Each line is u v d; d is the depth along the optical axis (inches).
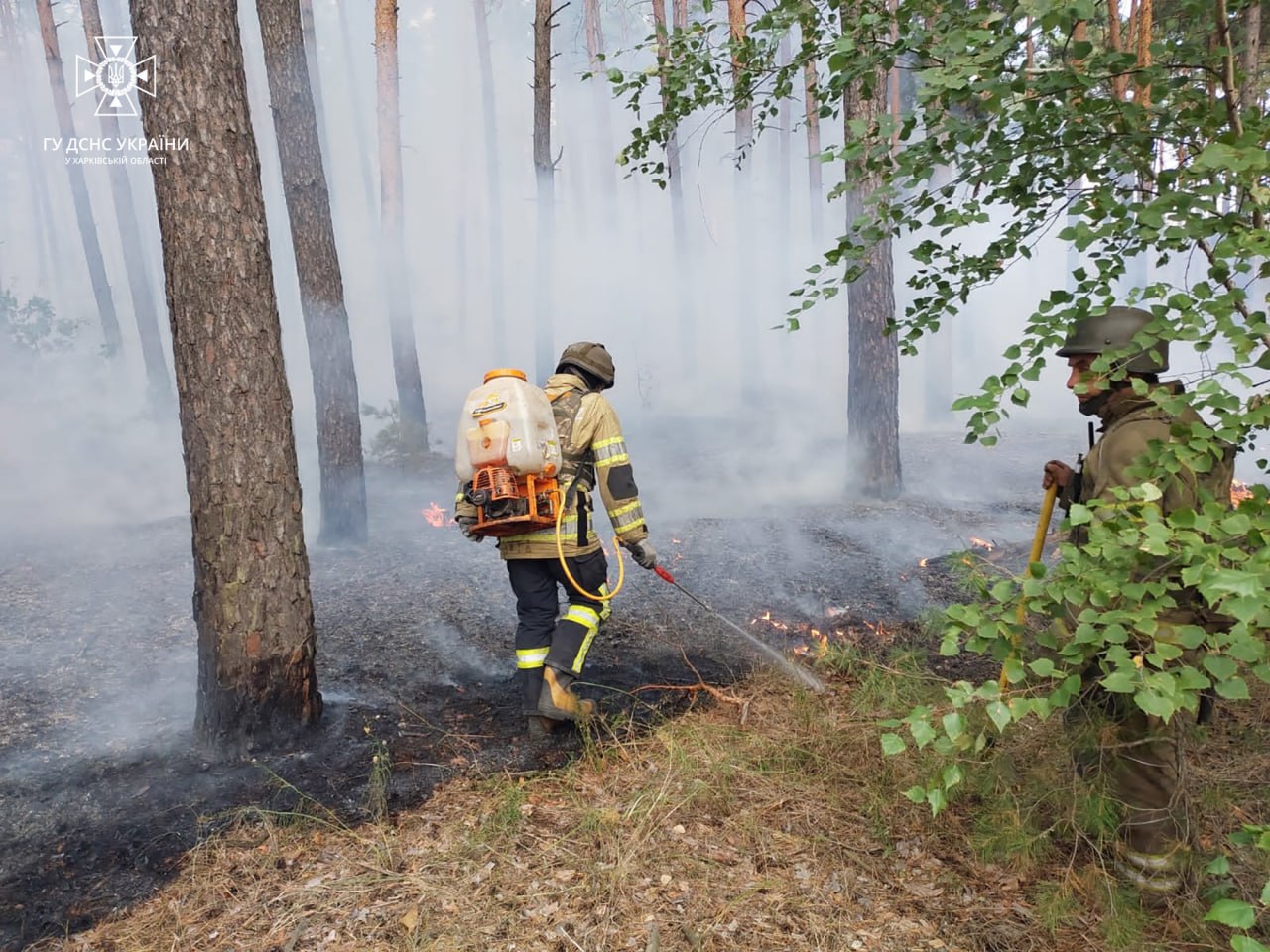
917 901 96.7
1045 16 80.9
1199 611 92.7
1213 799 108.7
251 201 128.0
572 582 133.5
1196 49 95.8
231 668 130.5
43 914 95.9
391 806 116.2
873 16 97.3
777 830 109.6
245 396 127.9
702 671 161.6
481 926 91.7
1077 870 100.1
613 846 105.0
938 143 98.7
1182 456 70.6
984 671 159.2
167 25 121.5
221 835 109.9
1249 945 56.7
